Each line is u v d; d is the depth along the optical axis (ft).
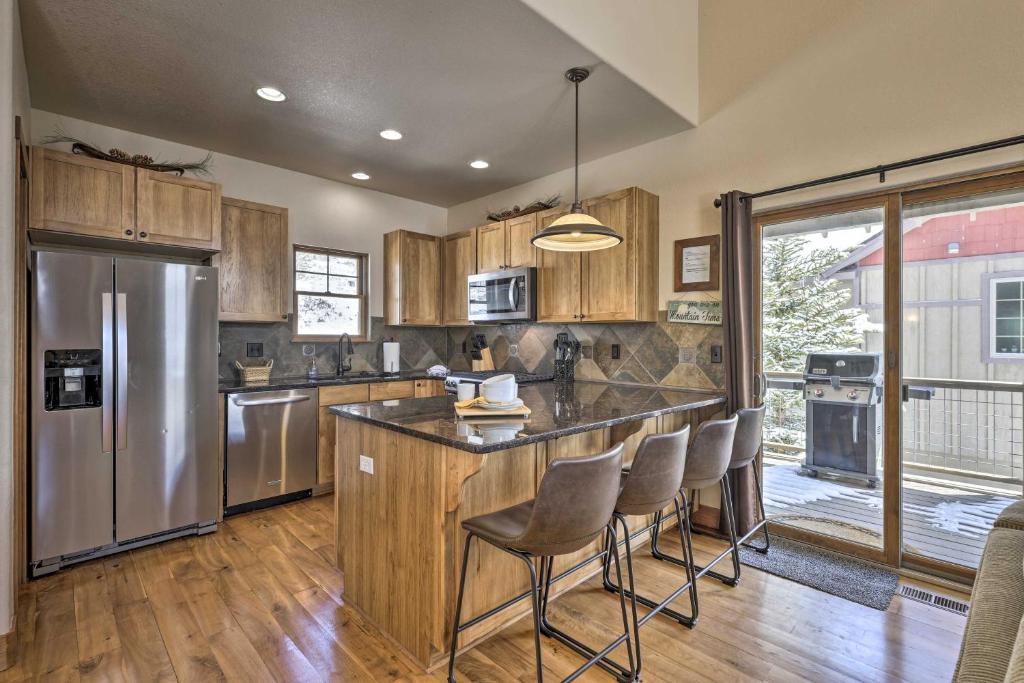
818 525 9.36
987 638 3.27
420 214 16.44
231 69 8.31
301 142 11.40
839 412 9.10
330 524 10.51
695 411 10.27
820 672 5.90
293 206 13.43
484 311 13.67
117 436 8.90
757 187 9.73
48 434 8.23
